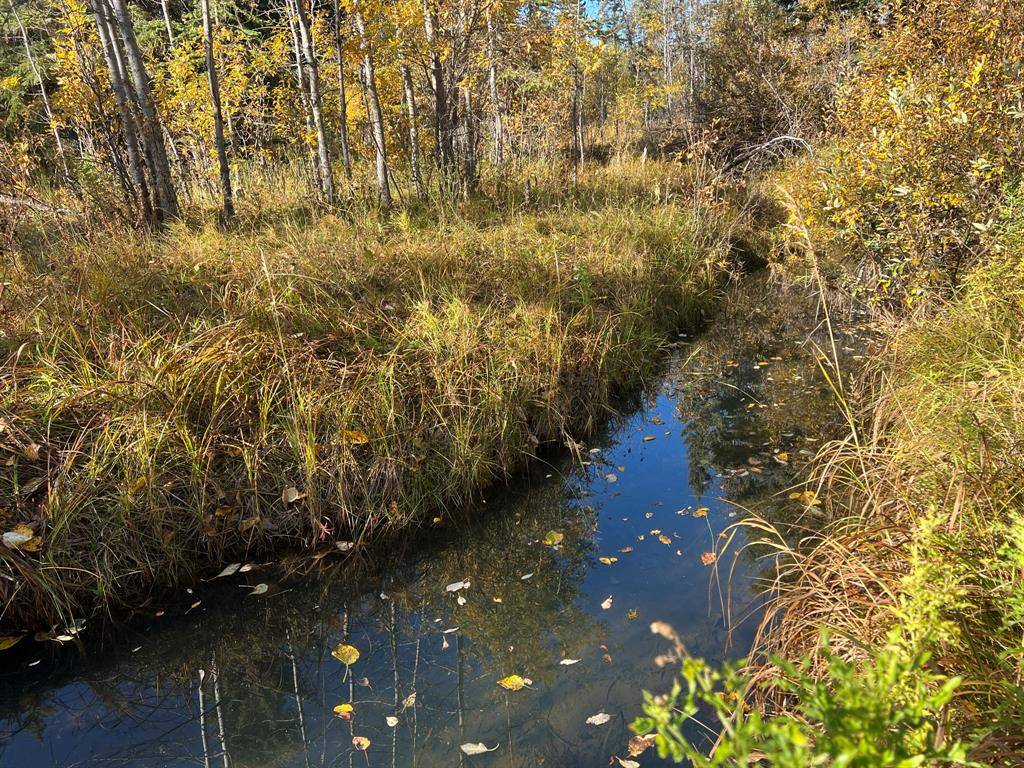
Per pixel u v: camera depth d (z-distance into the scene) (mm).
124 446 3387
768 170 12250
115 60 7043
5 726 2656
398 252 5891
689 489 4188
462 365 4395
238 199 8469
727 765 1948
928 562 1571
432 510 4000
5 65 14578
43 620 3070
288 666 2977
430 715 2666
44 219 6012
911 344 4207
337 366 4156
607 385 5285
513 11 10000
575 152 13188
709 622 2996
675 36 31047
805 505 3795
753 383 5715
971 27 5121
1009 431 2504
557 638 3037
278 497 3668
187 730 2639
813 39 15094
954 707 1528
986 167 4352
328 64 10391
